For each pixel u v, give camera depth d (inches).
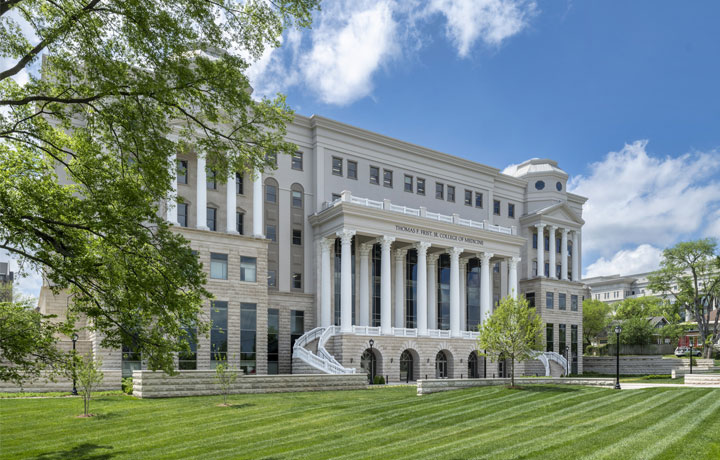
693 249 3233.3
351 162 2539.4
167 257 666.2
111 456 727.1
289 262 2321.6
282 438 840.3
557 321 3117.6
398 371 2294.5
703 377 1782.7
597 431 857.5
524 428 909.8
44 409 1113.4
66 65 640.4
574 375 3053.6
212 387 1422.2
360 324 2396.7
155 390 1339.8
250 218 2203.5
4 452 754.2
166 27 624.1
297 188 2394.2
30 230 616.4
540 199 3245.6
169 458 714.2
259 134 749.9
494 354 1641.2
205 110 695.1
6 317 668.7
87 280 661.3
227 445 789.9
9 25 648.4
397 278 2516.0
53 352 703.1
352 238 2459.4
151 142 665.0
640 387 1644.9
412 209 2516.0
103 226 620.4
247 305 2074.3
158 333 693.9
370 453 730.8
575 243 3326.8
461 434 868.0
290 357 2246.6
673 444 742.5
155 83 642.2
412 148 2714.1
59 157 726.5
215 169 768.9
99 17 641.6
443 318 2694.4
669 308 3929.6
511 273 2760.8
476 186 2962.6
